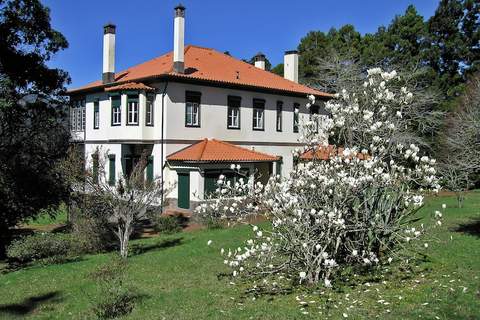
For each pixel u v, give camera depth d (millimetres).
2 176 18656
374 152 10609
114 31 28594
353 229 10047
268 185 10172
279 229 9703
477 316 7609
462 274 10195
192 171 24547
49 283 12297
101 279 12031
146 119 25906
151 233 20562
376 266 10664
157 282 11461
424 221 17531
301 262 10039
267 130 30875
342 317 7961
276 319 8125
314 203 9695
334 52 39281
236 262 9375
